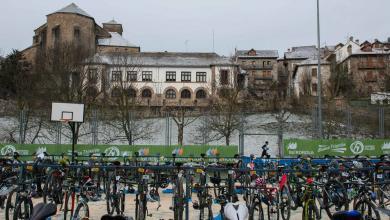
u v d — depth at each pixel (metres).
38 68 53.78
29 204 9.98
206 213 12.12
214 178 11.88
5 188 10.88
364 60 82.00
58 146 24.81
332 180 11.11
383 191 11.41
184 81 78.75
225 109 42.09
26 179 12.03
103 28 105.81
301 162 18.03
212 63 78.25
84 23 88.62
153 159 24.27
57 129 29.69
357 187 11.43
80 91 42.44
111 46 94.75
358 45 89.44
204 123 38.53
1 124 36.72
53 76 47.56
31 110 37.16
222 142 38.50
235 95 47.75
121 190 11.29
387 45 94.62
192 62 80.00
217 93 58.00
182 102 77.88
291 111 40.56
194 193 13.95
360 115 35.97
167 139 29.64
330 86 64.31
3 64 61.31
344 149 25.53
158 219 11.79
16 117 37.19
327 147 25.52
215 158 21.62
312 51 115.62
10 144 24.59
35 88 45.22
